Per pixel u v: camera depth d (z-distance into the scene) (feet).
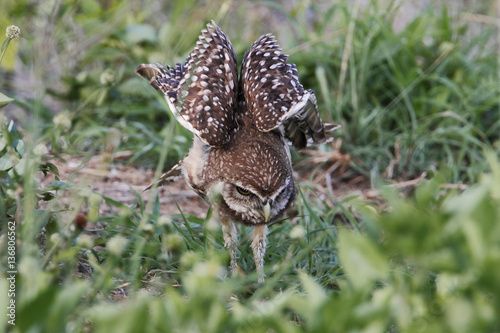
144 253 24.54
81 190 18.78
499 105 41.39
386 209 28.43
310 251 25.72
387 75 41.88
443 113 38.75
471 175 36.29
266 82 27.76
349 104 42.04
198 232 29.40
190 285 14.46
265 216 25.89
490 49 45.60
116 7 43.16
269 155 26.94
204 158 27.78
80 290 13.35
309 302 14.66
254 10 50.47
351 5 46.91
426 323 14.55
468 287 13.76
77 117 38.04
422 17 44.21
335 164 38.93
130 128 38.99
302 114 28.68
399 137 39.47
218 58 28.48
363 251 14.08
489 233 13.25
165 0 46.78
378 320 13.64
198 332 14.20
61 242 17.90
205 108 26.91
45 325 13.02
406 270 20.67
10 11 36.70
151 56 39.37
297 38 48.24
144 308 13.37
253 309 17.69
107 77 21.16
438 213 13.37
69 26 40.09
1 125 19.98
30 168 19.19
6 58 28.94
